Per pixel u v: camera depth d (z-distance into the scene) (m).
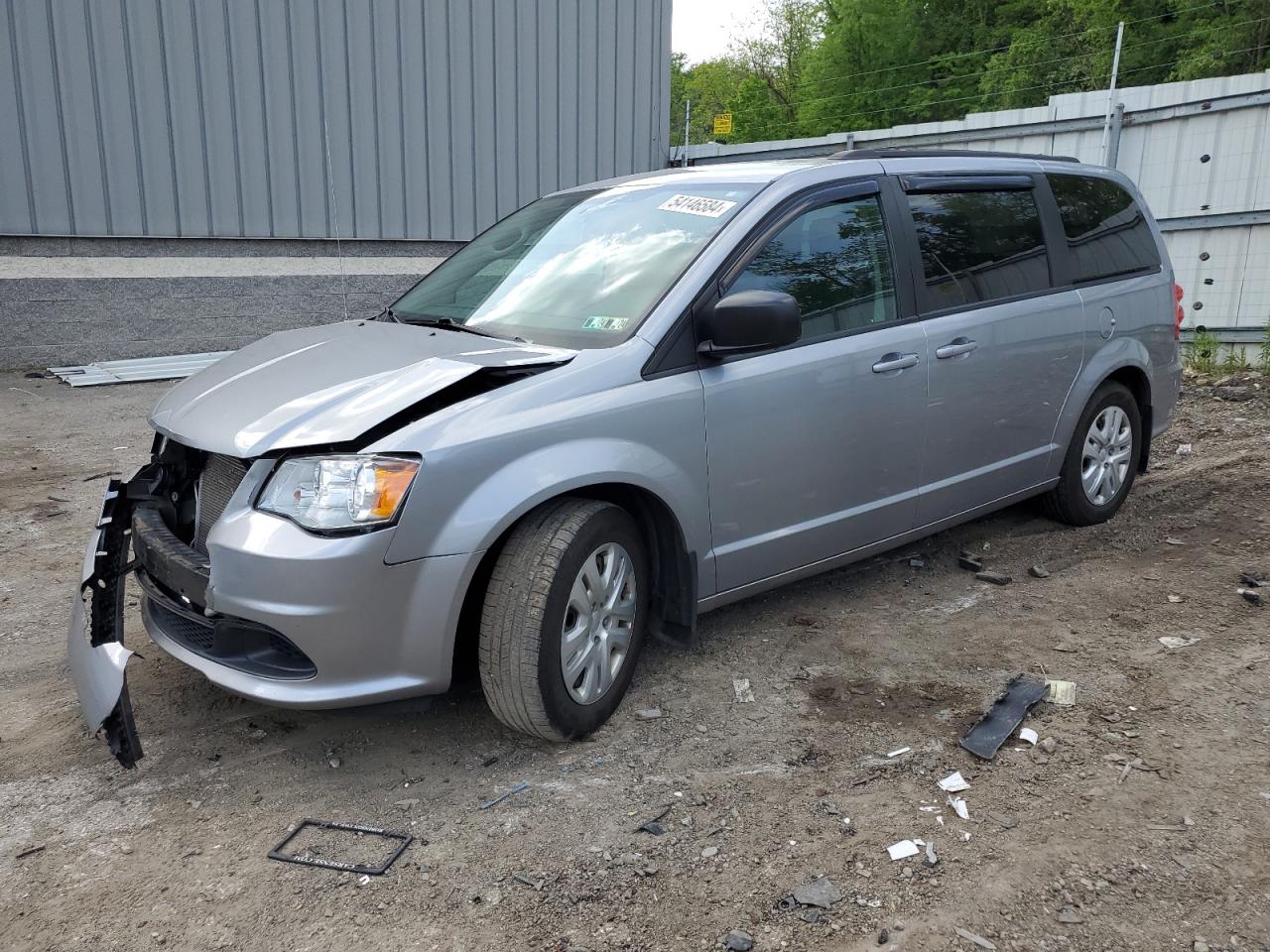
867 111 38.22
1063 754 3.09
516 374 3.15
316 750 3.22
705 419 3.40
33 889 2.56
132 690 3.60
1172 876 2.52
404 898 2.50
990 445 4.52
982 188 4.57
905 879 2.53
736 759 3.13
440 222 12.73
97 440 7.54
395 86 12.05
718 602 3.62
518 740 3.27
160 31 10.38
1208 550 4.82
